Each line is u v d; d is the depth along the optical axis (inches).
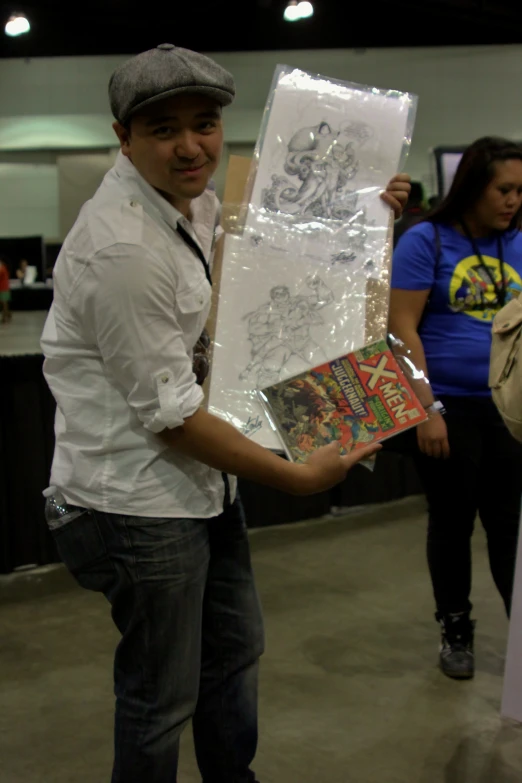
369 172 53.0
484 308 75.6
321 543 121.5
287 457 48.2
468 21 234.8
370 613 97.4
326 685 80.8
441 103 256.7
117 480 44.4
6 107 288.7
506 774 66.0
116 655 47.8
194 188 42.2
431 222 76.8
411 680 81.6
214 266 50.6
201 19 229.9
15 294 268.4
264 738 71.7
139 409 42.1
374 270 51.7
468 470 76.4
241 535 53.1
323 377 49.1
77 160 301.6
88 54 231.6
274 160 52.4
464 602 82.1
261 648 53.6
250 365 49.8
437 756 68.6
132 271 40.0
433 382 76.2
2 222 311.0
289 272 51.1
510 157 71.9
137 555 44.6
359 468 133.6
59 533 46.8
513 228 77.4
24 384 105.4
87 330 42.5
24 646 90.8
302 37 239.9
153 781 46.3
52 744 71.6
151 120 40.5
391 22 245.6
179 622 45.6
